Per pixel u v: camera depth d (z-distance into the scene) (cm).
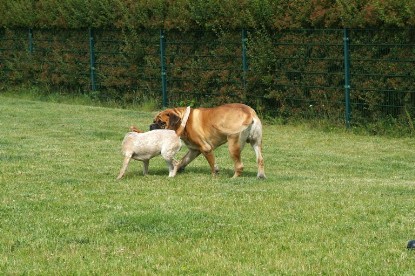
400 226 1035
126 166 1350
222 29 2275
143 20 2462
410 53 1900
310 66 2097
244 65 2228
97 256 915
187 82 2391
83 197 1194
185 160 1423
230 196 1202
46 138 1828
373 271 859
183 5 2348
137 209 1116
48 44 2827
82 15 2633
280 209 1118
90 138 1842
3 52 2978
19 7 2861
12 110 2359
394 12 1888
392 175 1459
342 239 977
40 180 1326
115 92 2614
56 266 880
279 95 2166
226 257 909
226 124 1353
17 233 1001
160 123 1387
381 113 1977
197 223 1041
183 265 880
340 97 2048
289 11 2100
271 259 898
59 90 2822
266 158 1625
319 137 1942
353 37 1998
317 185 1307
